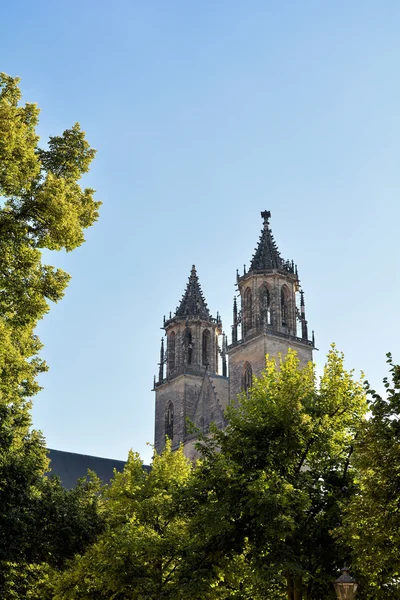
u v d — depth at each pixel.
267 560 38.31
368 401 35.66
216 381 140.50
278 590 41.84
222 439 43.94
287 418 42.44
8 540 39.59
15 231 37.69
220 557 40.19
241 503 39.78
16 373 47.56
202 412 134.62
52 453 132.00
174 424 140.88
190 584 39.28
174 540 46.31
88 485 59.81
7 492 40.56
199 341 147.75
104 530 46.72
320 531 40.12
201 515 39.88
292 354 49.75
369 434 34.66
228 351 127.62
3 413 43.06
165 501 46.53
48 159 43.34
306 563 38.91
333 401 44.00
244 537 41.03
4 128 36.59
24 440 47.88
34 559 42.59
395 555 32.72
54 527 43.03
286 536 38.78
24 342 49.66
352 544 33.84
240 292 131.12
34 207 38.19
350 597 29.72
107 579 45.34
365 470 36.06
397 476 33.34
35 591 52.09
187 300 152.62
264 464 41.97
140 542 45.78
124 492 54.47
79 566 47.50
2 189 37.81
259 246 132.88
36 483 44.94
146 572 45.78
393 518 32.47
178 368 145.00
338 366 45.88
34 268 39.81
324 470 42.62
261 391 45.56
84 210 42.69
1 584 45.78
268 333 121.44
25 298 39.31
